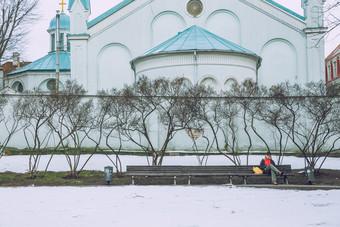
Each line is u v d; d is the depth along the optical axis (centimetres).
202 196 1430
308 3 3681
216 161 2644
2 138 2948
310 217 1030
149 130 2962
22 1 3512
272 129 3025
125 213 1117
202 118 2259
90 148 3034
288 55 3725
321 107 2203
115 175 2127
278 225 938
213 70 3120
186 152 2928
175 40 3300
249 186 1741
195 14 3800
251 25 3753
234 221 991
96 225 967
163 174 1859
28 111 2381
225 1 3778
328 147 3017
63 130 3019
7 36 3538
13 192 1564
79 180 1961
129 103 2247
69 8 3750
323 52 3650
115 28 3788
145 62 3262
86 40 3738
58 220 1033
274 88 2459
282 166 1884
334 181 1900
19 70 4712
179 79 2361
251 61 3297
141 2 3800
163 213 1112
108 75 3769
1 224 996
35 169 2141
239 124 2989
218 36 3528
